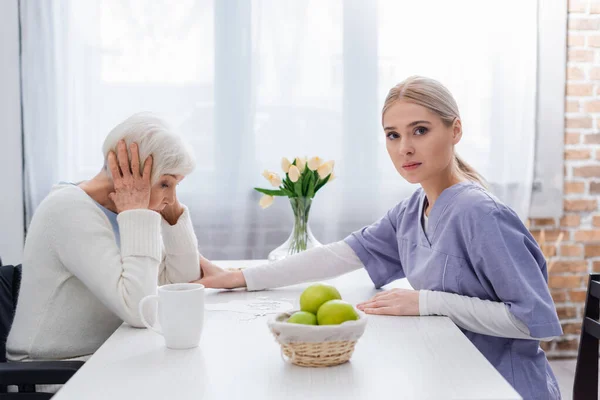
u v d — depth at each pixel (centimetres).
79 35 308
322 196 320
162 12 313
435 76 324
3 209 301
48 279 150
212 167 317
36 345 150
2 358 155
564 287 341
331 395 94
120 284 140
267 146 320
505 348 144
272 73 318
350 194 322
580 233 340
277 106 319
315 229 321
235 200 317
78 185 159
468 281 147
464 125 327
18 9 302
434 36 323
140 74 313
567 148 337
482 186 163
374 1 320
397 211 174
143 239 144
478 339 144
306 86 320
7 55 299
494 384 98
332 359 106
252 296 165
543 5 329
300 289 175
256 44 316
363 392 95
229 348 118
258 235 320
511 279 138
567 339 342
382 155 322
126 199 149
